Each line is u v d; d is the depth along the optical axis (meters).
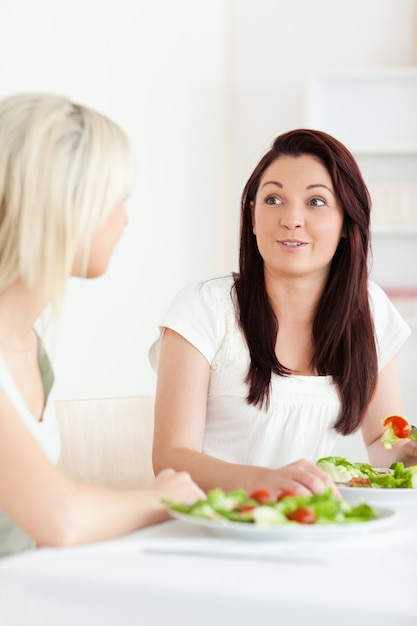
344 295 2.17
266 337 2.15
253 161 5.26
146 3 5.16
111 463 2.32
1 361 1.44
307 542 1.25
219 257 5.16
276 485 1.53
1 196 1.35
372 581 1.08
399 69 4.92
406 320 4.89
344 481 1.79
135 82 5.17
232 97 5.28
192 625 1.02
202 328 2.15
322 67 5.21
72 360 5.11
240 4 5.29
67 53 5.17
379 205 4.91
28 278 1.36
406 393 5.01
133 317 5.14
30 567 1.12
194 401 2.08
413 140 5.05
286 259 2.10
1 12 5.18
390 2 5.15
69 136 1.36
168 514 1.39
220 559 1.17
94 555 1.20
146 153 5.17
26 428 1.31
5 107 1.37
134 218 5.16
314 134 2.15
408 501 1.68
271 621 0.99
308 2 5.22
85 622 1.06
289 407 2.14
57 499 1.26
